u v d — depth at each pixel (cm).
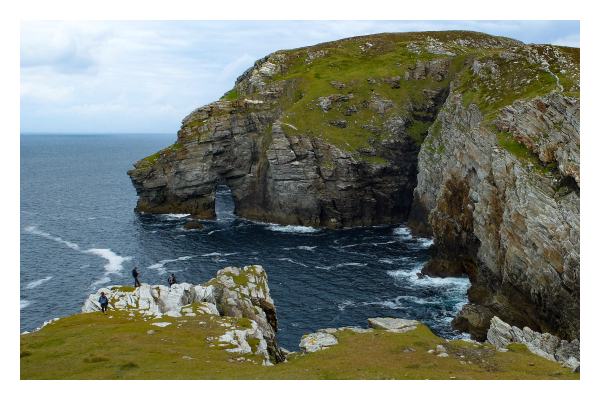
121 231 11531
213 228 12025
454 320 6191
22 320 6494
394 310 6744
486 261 6875
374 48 16912
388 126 13362
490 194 6812
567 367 2983
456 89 11131
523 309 5803
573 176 5178
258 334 3628
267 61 17350
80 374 2595
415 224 11800
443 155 10531
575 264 4762
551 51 9650
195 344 3219
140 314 3941
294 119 13062
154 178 13750
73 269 8638
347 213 12331
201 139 13212
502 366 2966
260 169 13438
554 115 5988
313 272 8462
